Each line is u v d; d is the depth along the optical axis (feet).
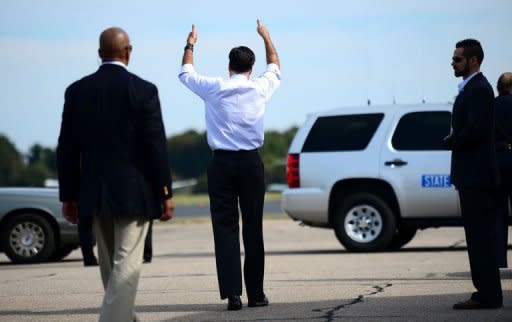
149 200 71.10
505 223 111.45
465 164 85.40
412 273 124.98
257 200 92.38
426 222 166.81
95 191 70.85
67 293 112.47
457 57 85.61
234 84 91.66
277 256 164.25
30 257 173.17
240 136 91.50
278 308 92.02
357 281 115.96
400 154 167.43
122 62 73.05
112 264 73.92
